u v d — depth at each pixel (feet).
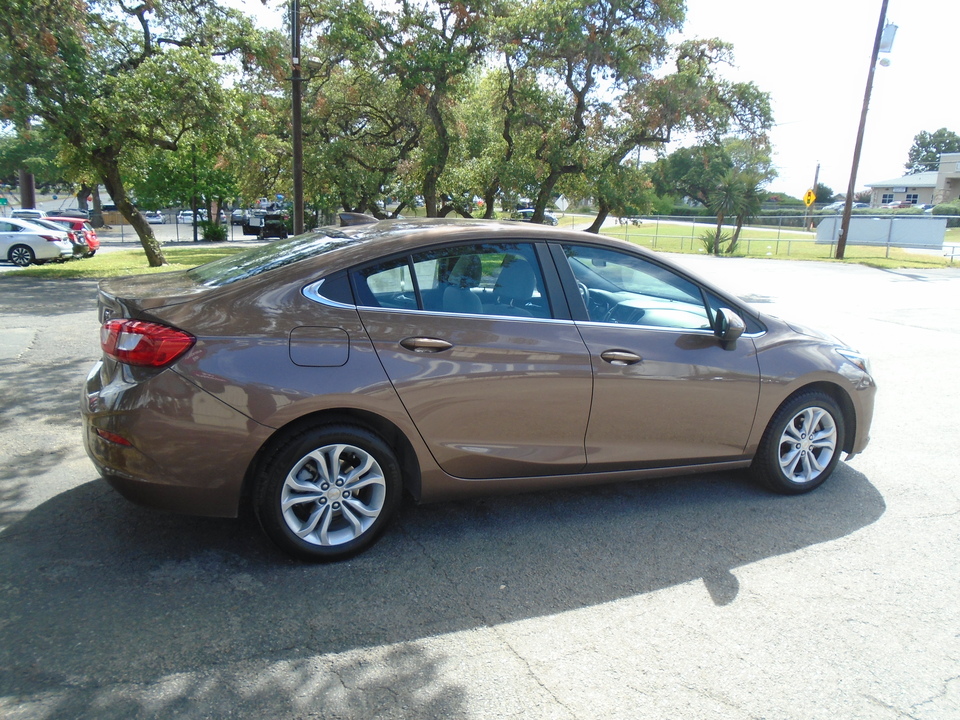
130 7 56.03
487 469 12.10
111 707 7.94
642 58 51.03
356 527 11.40
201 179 127.44
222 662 8.80
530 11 50.37
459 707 8.21
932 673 9.12
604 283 13.05
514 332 11.90
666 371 12.93
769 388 13.87
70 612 9.70
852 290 55.36
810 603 10.71
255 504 10.77
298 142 49.24
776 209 198.49
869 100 90.89
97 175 62.44
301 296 10.84
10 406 18.74
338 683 8.52
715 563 11.84
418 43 52.75
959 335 34.50
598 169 55.47
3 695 8.04
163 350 10.16
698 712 8.27
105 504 13.05
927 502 14.65
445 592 10.65
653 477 13.66
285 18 54.13
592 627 9.90
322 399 10.58
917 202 236.84
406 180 63.26
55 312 34.99
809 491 15.01
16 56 47.09
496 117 57.41
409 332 11.25
